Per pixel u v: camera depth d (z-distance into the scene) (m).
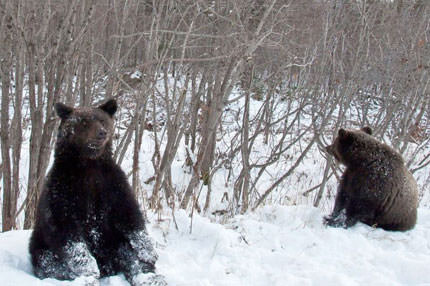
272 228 5.89
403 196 6.25
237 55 8.30
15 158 7.04
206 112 11.76
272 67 12.52
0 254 4.46
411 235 6.09
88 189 4.15
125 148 9.00
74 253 3.94
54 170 4.16
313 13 10.65
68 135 4.14
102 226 4.29
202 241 5.35
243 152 10.32
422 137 14.24
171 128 9.44
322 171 13.67
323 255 5.23
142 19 10.12
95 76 8.96
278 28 10.95
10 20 6.61
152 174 12.38
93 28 8.10
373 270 4.73
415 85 10.39
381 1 11.23
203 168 12.46
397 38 11.50
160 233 5.54
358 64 9.92
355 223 6.41
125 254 4.35
